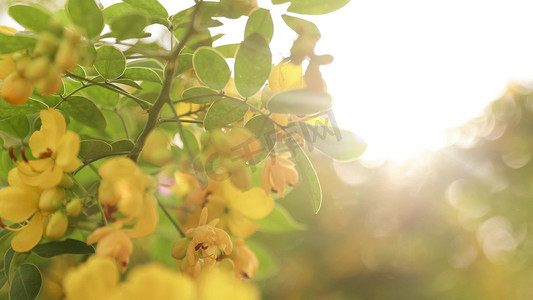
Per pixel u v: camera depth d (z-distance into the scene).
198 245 0.43
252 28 0.42
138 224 0.40
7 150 0.48
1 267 0.45
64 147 0.41
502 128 1.71
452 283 1.58
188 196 0.47
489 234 1.68
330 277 1.42
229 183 0.47
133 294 0.32
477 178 1.67
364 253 1.51
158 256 0.53
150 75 0.45
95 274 0.33
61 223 0.41
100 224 0.46
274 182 0.45
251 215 0.47
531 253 1.65
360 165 1.51
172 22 0.45
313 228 1.38
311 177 0.46
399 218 1.58
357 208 1.49
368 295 1.51
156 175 0.50
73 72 0.45
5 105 0.45
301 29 0.43
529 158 1.69
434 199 1.62
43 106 0.45
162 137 0.44
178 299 0.32
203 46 0.44
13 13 0.39
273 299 1.26
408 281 1.57
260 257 0.54
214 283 0.32
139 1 0.45
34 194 0.42
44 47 0.39
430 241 1.62
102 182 0.40
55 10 0.41
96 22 0.40
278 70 0.44
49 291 0.47
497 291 1.61
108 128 0.52
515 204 1.67
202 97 0.44
